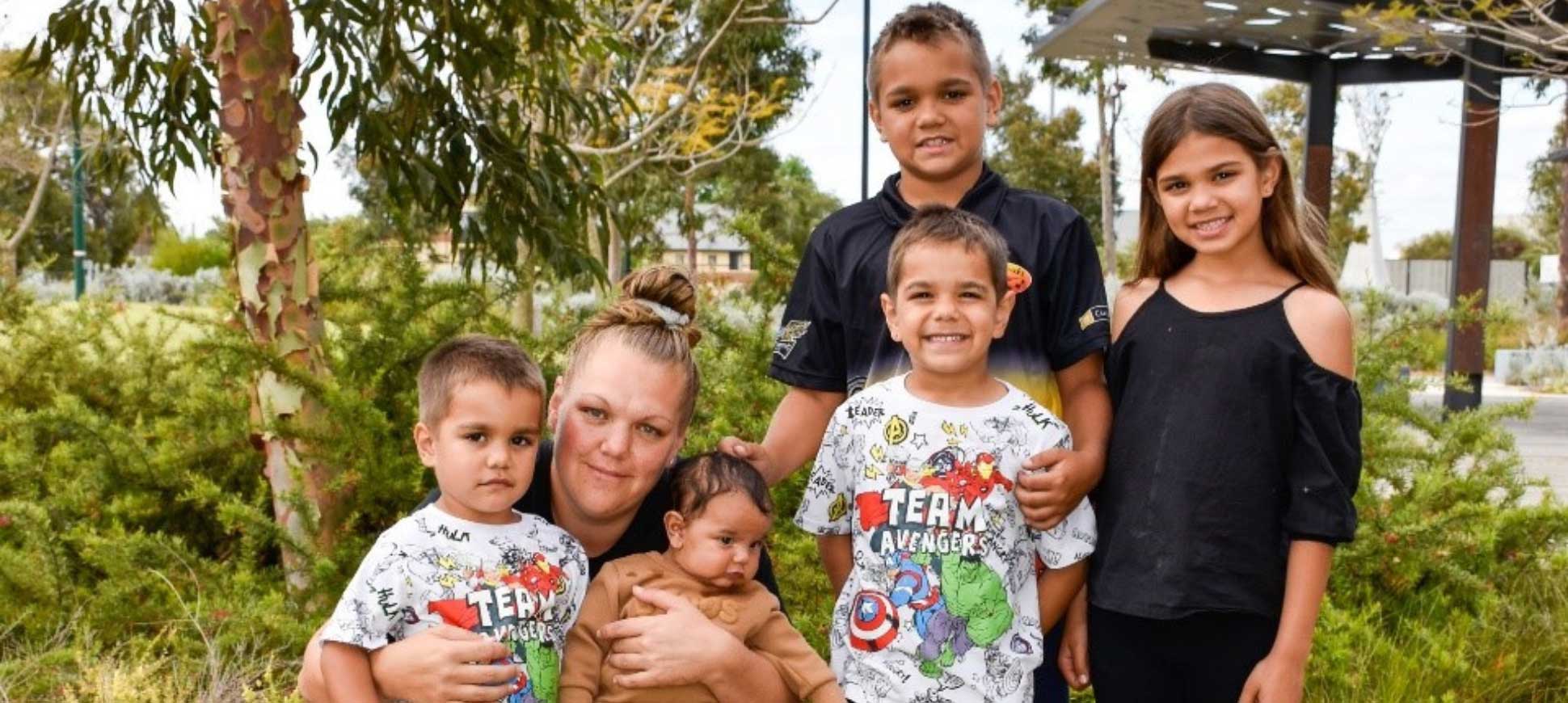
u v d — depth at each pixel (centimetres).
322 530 401
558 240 495
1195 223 237
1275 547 229
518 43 529
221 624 370
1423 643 381
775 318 463
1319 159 1066
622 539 236
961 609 226
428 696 197
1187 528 227
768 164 2330
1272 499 229
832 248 273
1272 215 242
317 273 421
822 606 387
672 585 227
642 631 216
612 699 220
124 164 561
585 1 959
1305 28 948
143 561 398
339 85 429
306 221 417
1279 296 235
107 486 448
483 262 489
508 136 509
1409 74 1033
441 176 470
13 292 596
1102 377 260
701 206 2536
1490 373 1875
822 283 274
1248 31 977
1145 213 256
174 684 346
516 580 211
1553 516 421
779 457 271
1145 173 250
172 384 568
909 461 234
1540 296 2408
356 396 394
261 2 396
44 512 396
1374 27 766
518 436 211
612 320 229
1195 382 232
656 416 217
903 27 260
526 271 493
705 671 215
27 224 2056
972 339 229
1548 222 3712
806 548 382
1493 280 2991
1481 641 393
